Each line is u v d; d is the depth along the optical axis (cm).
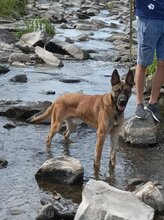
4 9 1666
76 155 640
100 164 620
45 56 1043
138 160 633
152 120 688
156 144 672
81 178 585
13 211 527
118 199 520
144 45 681
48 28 1355
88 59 1089
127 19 1745
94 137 690
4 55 1045
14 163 612
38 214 517
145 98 819
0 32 1231
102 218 501
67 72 977
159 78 704
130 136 670
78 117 646
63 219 519
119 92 604
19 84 881
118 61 1072
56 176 580
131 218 499
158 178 593
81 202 528
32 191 561
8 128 700
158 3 669
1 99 796
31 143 663
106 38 1343
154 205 536
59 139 681
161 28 678
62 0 2327
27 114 732
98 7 2155
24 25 1464
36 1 2189
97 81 923
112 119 610
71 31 1474
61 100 655
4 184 570
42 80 914
